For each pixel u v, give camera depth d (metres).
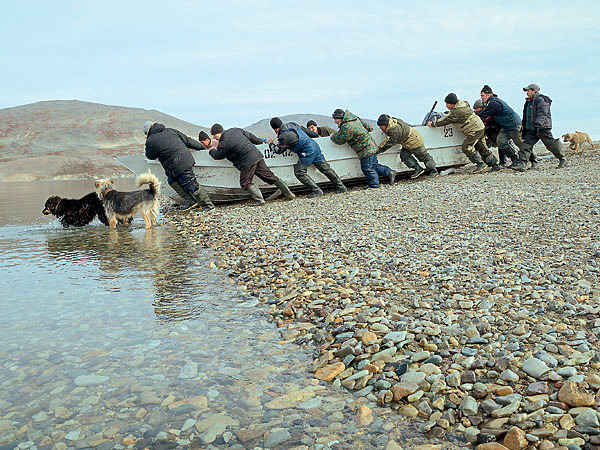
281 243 6.39
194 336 3.58
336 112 11.02
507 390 2.45
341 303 3.99
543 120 10.95
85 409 2.59
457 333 3.19
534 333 3.08
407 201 8.86
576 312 3.31
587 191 8.09
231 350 3.31
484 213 7.08
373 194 10.16
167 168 10.30
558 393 2.36
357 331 3.37
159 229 8.80
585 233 5.36
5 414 2.56
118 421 2.46
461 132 12.34
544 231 5.65
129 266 5.86
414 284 4.25
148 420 2.46
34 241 7.88
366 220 7.49
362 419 2.39
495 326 3.25
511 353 2.85
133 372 3.00
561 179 9.74
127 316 4.04
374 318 3.53
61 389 2.81
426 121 12.88
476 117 11.65
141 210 8.95
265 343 3.43
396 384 2.63
